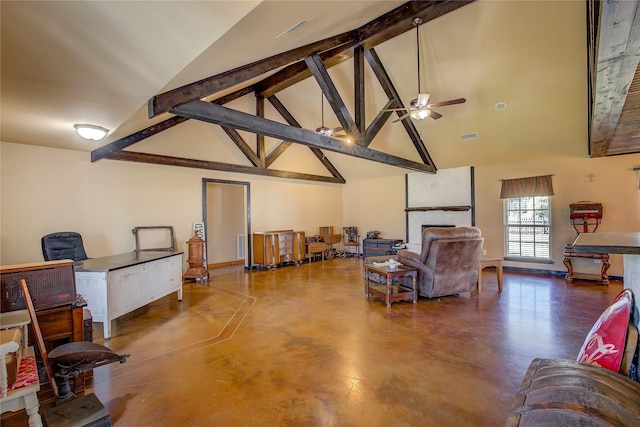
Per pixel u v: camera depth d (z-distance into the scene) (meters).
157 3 1.36
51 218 4.53
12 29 1.50
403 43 4.83
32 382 1.51
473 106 5.52
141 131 5.18
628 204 5.36
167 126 5.48
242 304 4.34
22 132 3.61
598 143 4.66
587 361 1.36
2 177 4.16
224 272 6.80
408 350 2.79
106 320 3.13
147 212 5.55
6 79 2.11
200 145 6.18
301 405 2.02
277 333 3.25
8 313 1.87
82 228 4.81
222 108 3.27
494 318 3.61
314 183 8.80
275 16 1.86
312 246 7.98
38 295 1.99
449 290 4.37
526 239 6.40
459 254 4.30
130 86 2.25
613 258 5.43
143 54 1.81
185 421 1.88
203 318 3.76
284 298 4.62
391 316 3.74
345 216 9.70
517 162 6.49
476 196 7.04
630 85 2.74
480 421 1.84
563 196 5.93
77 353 1.86
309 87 6.25
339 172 9.45
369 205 9.13
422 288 4.38
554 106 5.02
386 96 5.89
